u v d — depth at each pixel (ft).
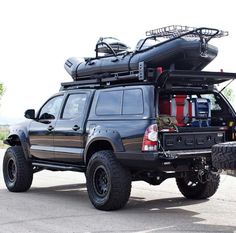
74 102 28.76
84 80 29.30
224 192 31.53
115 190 24.34
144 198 29.60
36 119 31.55
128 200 27.07
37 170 32.30
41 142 30.42
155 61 25.63
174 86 25.38
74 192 32.42
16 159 31.78
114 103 25.70
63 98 29.78
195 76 24.17
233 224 22.25
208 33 25.67
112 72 27.45
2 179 38.96
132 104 24.53
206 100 26.11
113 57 27.71
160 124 23.57
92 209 25.86
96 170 25.53
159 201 28.50
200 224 22.21
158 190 32.73
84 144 27.12
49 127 29.71
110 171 24.36
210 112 26.32
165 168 23.39
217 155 19.77
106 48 30.01
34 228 21.49
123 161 24.16
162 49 25.48
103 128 25.43
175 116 25.00
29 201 28.60
